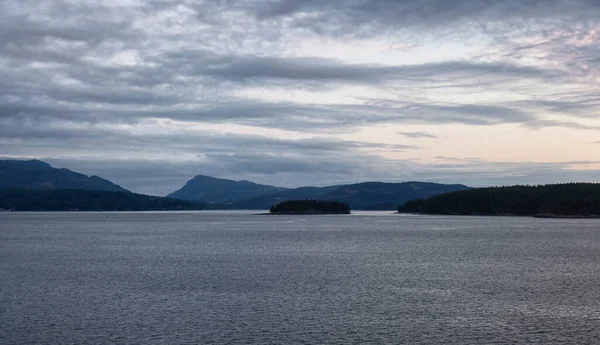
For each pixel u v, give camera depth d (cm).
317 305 4881
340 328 4128
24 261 8500
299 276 6625
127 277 6588
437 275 6719
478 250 10250
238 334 3966
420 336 3931
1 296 5325
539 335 3956
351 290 5625
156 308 4750
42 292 5544
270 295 5347
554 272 7012
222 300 5097
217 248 10862
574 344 3762
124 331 4028
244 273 6912
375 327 4156
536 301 5069
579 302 5025
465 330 4078
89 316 4459
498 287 5828
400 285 5947
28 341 3794
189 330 4062
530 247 10931
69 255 9512
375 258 8762
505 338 3888
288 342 3794
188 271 7125
